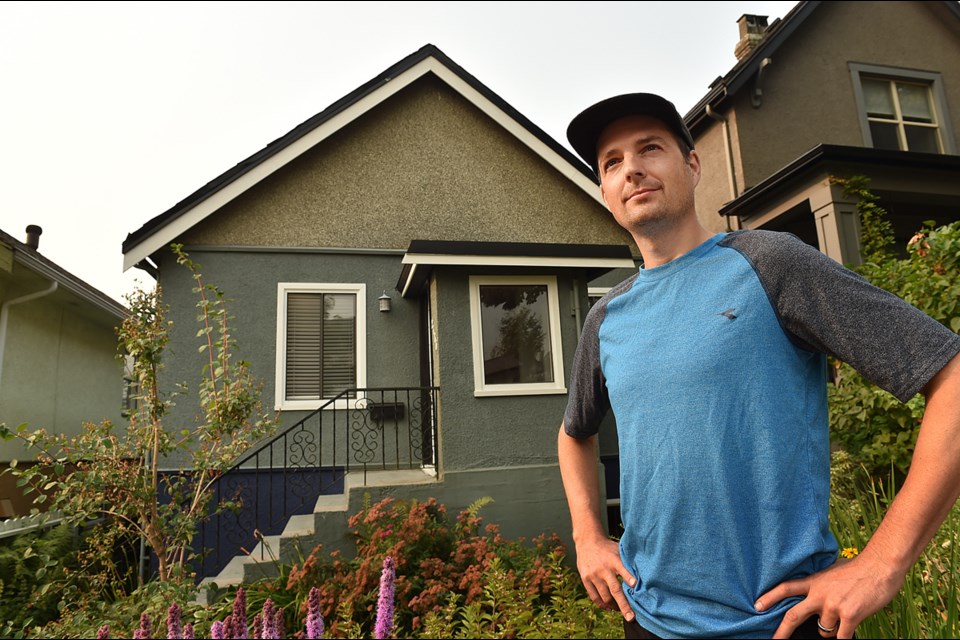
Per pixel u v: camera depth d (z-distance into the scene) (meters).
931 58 10.42
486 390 5.95
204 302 4.94
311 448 6.99
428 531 4.61
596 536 1.37
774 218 8.23
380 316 7.54
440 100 8.43
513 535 5.59
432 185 8.10
